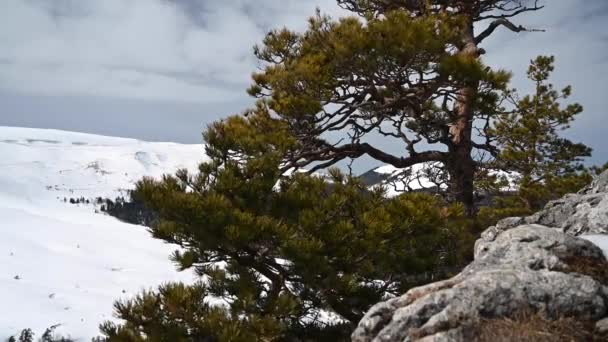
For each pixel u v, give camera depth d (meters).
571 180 26.59
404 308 6.41
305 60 14.95
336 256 11.08
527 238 7.39
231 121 15.85
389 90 15.11
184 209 10.30
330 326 12.69
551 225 10.52
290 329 11.94
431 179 17.23
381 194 12.38
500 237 7.65
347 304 11.95
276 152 12.43
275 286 11.71
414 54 13.12
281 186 12.31
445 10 17.41
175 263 11.43
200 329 9.45
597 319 5.94
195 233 10.91
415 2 17.52
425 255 12.16
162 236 11.17
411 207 11.57
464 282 6.42
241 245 10.67
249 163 11.71
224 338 9.08
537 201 26.58
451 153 16.64
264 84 17.16
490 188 25.27
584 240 7.26
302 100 14.32
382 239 11.45
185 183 11.56
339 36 14.55
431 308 6.25
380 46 13.10
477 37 17.67
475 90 14.48
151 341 9.33
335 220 11.73
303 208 11.73
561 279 6.30
